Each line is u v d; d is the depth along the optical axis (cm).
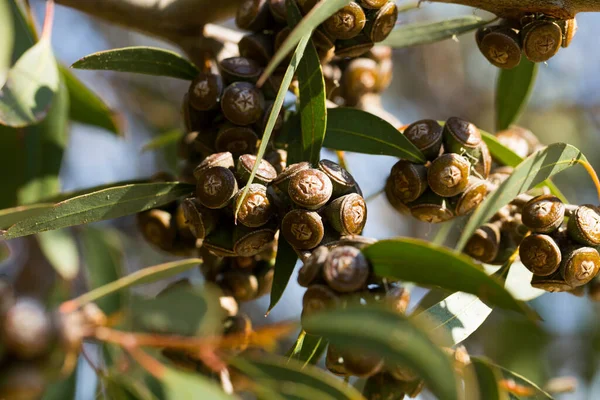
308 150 53
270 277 56
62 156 66
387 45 62
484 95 103
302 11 53
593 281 56
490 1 53
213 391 46
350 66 61
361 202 50
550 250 52
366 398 51
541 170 53
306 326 46
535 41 54
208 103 55
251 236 51
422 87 103
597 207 52
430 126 53
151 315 47
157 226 58
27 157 66
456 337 51
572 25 54
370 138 54
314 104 53
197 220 51
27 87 58
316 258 48
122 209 53
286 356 53
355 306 45
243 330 54
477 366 51
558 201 52
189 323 48
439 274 48
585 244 52
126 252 87
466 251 56
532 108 95
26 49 64
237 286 55
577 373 80
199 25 60
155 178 60
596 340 79
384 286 49
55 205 52
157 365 46
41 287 79
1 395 43
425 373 44
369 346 45
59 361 44
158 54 57
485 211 52
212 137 55
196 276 85
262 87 55
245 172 51
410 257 48
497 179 57
